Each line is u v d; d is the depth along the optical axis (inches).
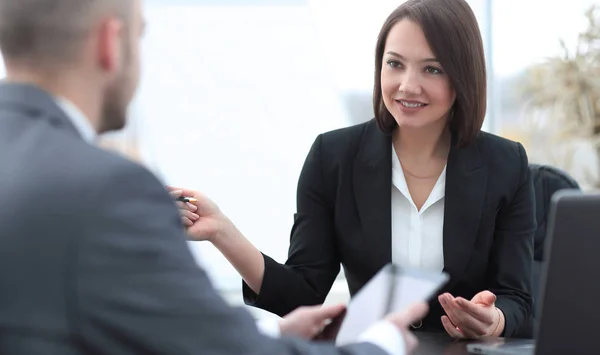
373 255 78.0
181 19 151.6
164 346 34.3
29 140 36.2
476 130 77.9
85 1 37.9
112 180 35.0
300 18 152.7
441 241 78.4
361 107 153.6
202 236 73.1
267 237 156.5
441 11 73.2
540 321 47.4
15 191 34.6
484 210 78.0
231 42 153.5
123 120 42.0
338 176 81.0
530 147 154.8
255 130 155.5
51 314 33.4
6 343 33.3
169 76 151.8
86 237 33.8
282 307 76.9
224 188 155.3
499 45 153.7
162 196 37.0
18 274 33.5
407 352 46.5
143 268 34.4
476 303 68.0
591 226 45.9
